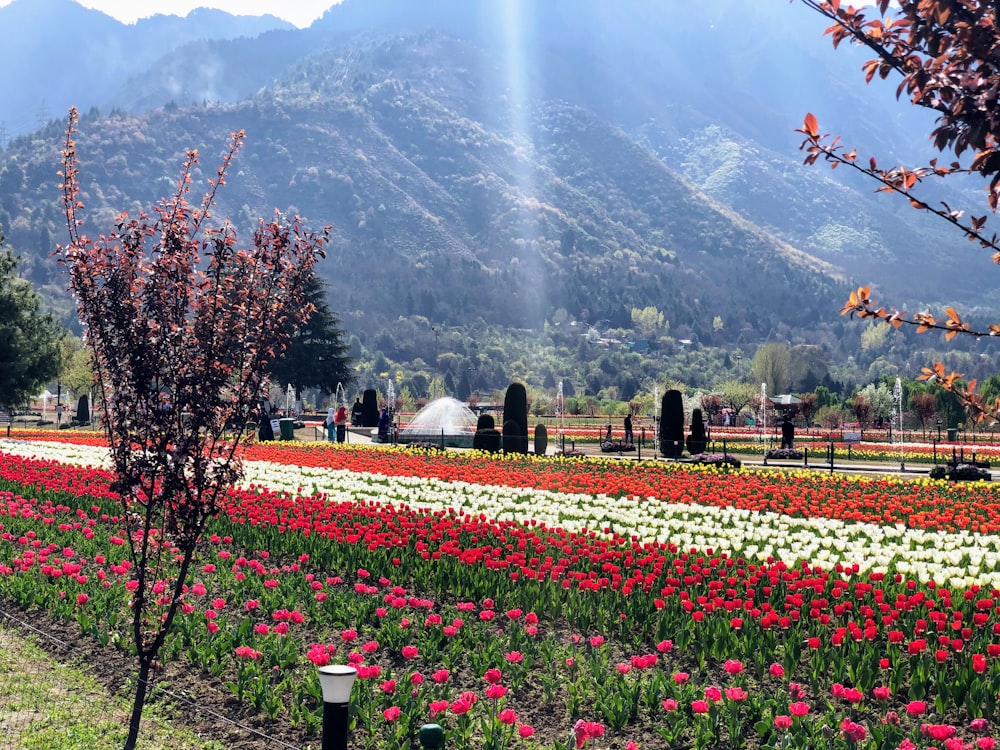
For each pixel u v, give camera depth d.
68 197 8.62
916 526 18.09
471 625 11.11
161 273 8.49
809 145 5.14
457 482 24.48
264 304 8.75
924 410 68.25
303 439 50.56
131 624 11.04
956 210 4.89
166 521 8.84
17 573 13.19
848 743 7.42
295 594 11.98
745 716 8.41
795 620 10.66
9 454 29.25
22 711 9.05
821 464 37.53
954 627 10.12
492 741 7.85
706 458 33.00
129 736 8.20
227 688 9.51
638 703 8.79
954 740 6.95
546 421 84.25
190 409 8.47
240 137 9.02
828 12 4.78
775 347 121.69
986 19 4.24
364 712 8.38
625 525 18.27
